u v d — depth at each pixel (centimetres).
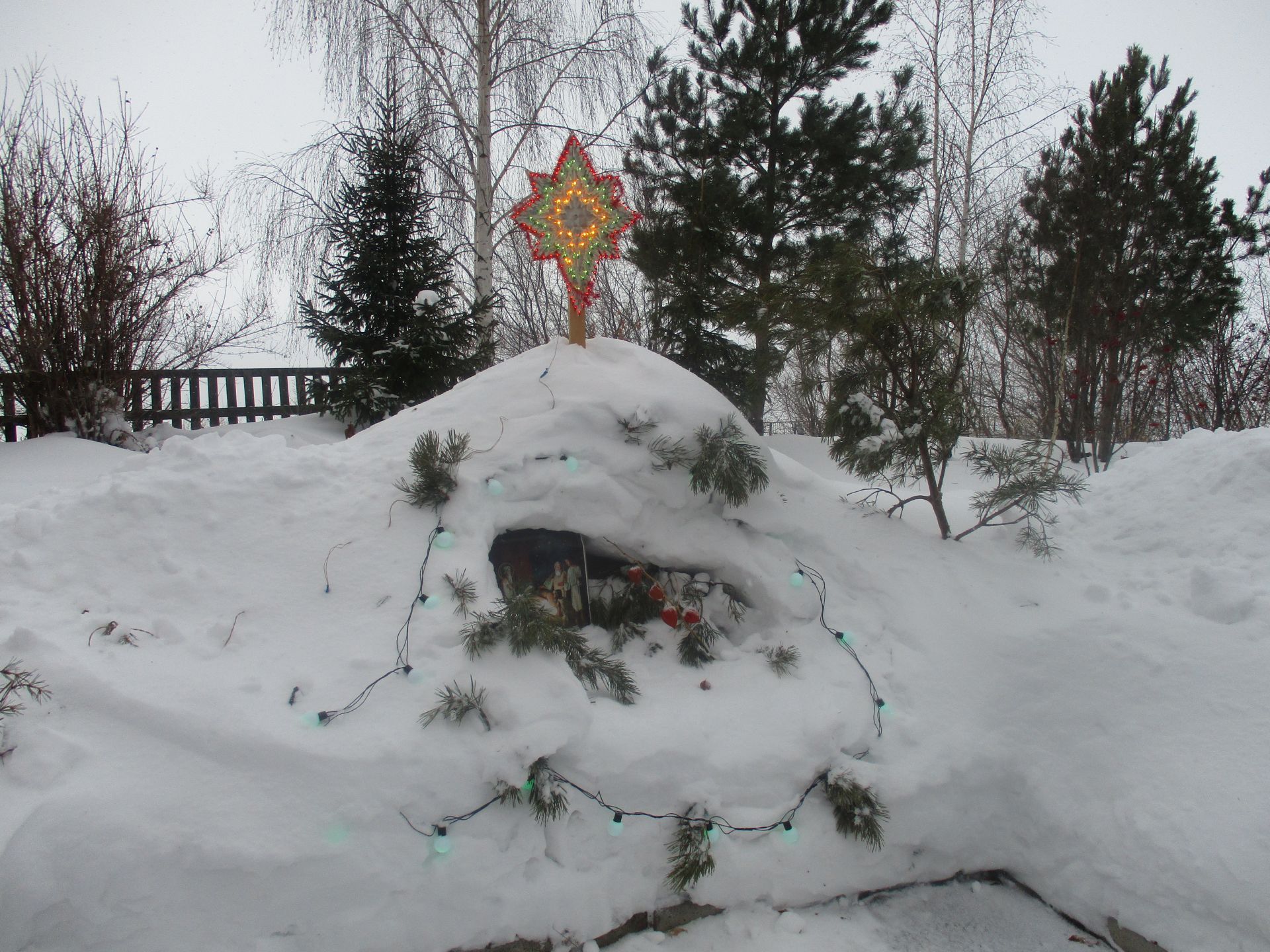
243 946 210
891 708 305
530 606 274
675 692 307
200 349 1034
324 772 229
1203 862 236
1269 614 282
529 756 246
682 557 349
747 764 278
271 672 256
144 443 897
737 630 347
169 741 227
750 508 357
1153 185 799
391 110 1042
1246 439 369
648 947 251
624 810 262
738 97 1148
